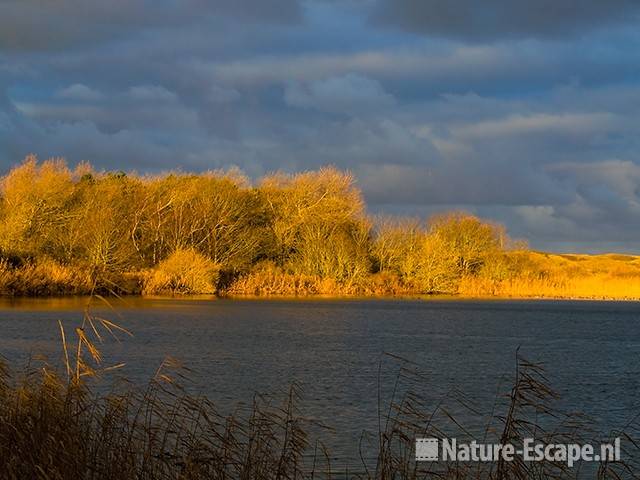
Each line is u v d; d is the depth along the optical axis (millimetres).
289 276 85188
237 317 57594
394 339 46875
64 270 67500
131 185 85812
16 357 31078
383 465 13578
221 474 12344
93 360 31547
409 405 16250
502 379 29812
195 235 84938
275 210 92625
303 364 34500
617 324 63938
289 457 13203
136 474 12000
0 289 63750
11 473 10875
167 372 29875
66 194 74375
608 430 22359
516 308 80812
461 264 99875
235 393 26547
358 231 94000
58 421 11805
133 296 73250
